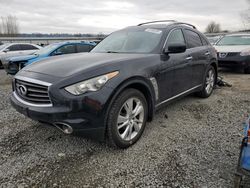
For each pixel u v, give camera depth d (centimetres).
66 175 231
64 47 761
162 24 400
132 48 355
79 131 238
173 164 247
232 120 370
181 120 371
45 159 261
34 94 255
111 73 253
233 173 229
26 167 245
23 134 324
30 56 725
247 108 429
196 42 445
